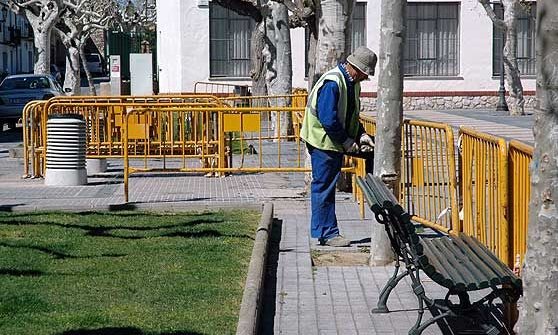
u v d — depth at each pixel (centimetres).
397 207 739
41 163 1922
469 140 987
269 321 856
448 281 693
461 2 4128
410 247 749
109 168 2058
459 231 1042
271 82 2961
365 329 827
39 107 1903
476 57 4159
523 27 4200
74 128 1764
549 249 507
